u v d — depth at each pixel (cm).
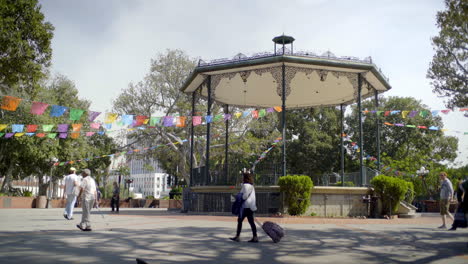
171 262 592
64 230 1008
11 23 1445
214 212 1741
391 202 1606
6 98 1189
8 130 2853
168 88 3462
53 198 3494
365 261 614
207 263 588
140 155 3666
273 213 1594
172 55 3497
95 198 1012
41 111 1200
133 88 3434
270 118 3512
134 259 611
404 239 884
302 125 4269
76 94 3950
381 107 4247
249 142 3434
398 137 4194
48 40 1588
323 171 4234
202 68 1830
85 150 3872
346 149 4350
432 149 4200
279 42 1734
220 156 3656
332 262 604
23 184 5519
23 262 569
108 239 834
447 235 966
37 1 1551
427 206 2512
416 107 4200
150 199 4012
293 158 4269
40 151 3053
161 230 1030
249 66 1758
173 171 4350
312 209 1587
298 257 647
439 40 2495
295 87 2202
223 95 2352
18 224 1195
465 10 1124
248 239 870
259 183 1686
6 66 1520
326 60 1705
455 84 2466
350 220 1435
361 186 1755
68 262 578
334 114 4353
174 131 3541
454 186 3059
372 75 1856
